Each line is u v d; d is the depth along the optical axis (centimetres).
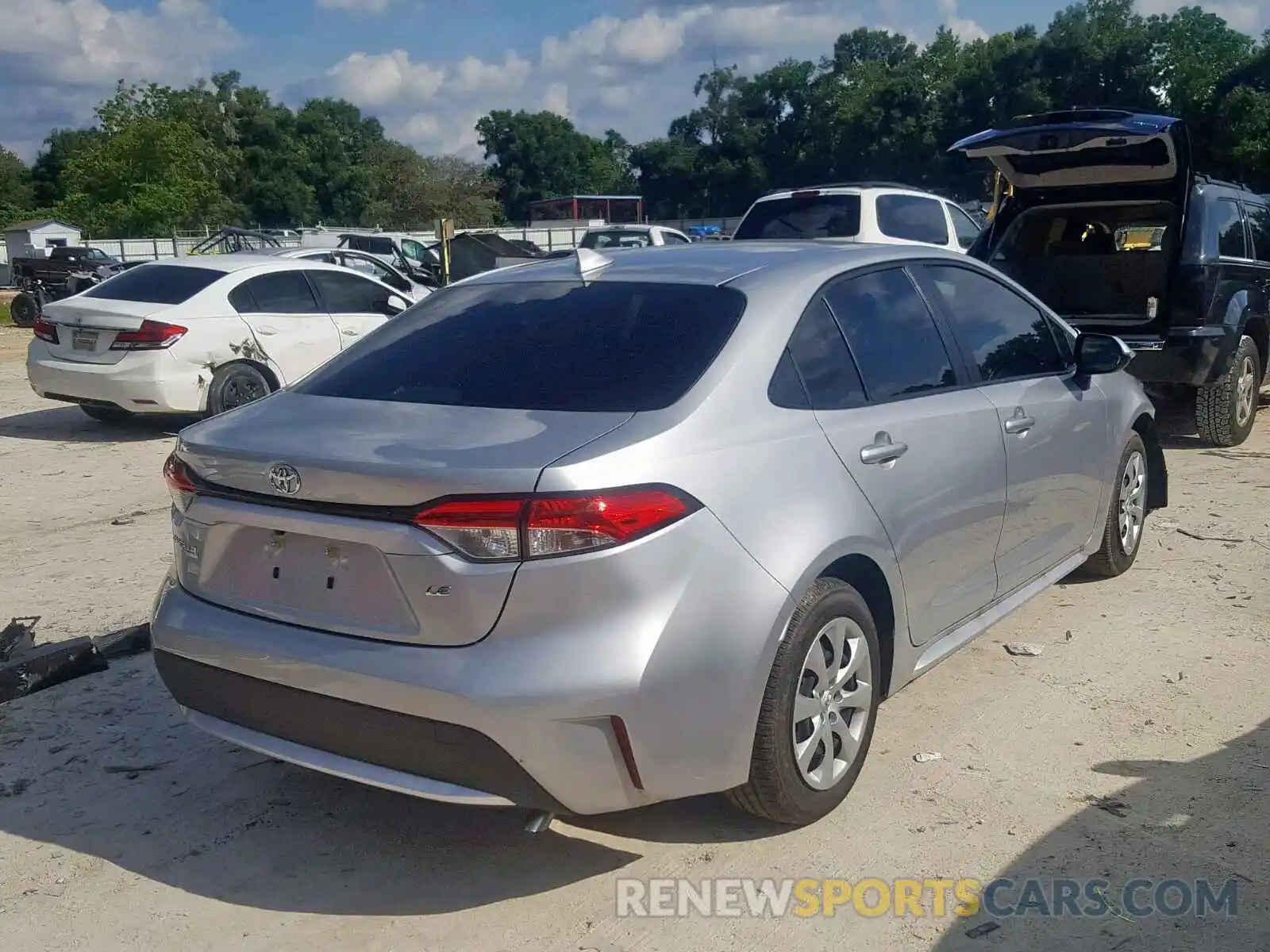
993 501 444
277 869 352
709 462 328
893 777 397
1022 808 375
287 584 331
